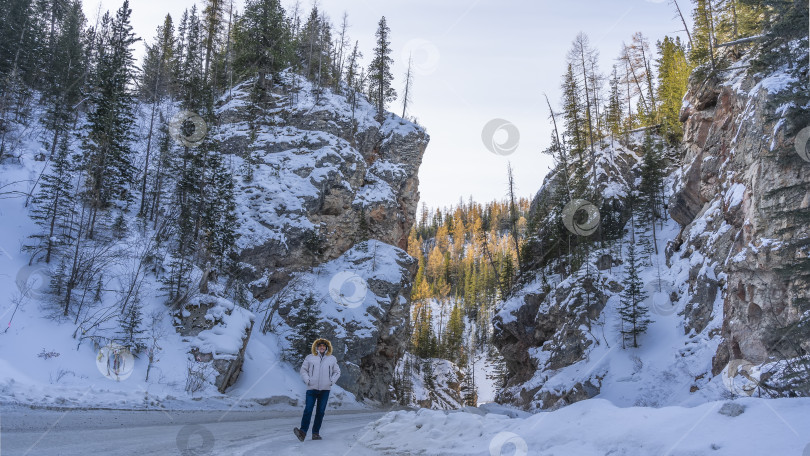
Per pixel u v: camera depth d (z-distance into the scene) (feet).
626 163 184.34
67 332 59.26
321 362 27.71
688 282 111.45
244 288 111.55
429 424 25.53
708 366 82.28
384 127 187.73
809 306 37.88
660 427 14.53
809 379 25.39
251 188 137.59
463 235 552.00
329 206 142.41
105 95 104.37
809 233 44.29
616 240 155.22
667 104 194.08
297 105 171.94
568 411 19.13
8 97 115.96
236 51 189.06
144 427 31.48
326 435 31.19
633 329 104.83
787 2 56.65
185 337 73.05
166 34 230.89
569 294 126.21
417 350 273.13
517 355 146.41
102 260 72.79
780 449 10.91
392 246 154.81
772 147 62.75
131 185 111.86
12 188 82.99
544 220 183.83
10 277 62.13
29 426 26.12
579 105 183.11
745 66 106.01
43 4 172.76
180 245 92.22
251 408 65.16
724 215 98.63
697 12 159.33
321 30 251.80
